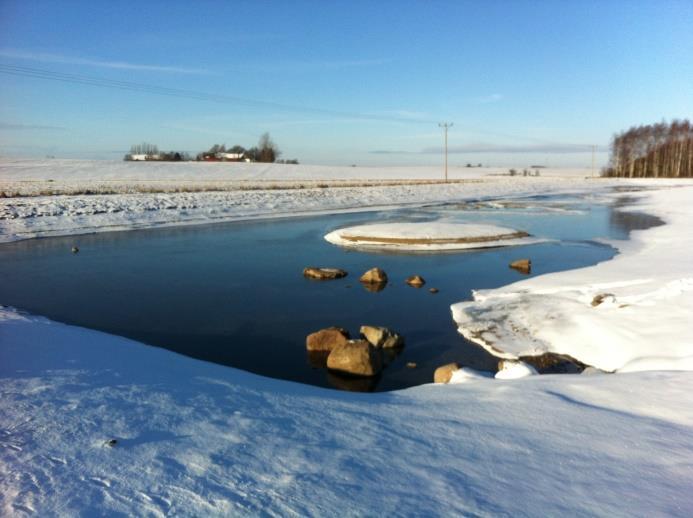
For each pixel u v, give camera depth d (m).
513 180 67.44
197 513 2.36
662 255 12.77
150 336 8.30
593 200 36.81
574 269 12.93
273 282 12.10
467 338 8.18
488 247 17.11
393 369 7.02
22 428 3.27
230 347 7.84
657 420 3.74
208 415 3.65
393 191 39.59
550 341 7.66
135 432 3.27
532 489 2.70
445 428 3.58
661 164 81.62
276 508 2.42
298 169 85.44
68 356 5.27
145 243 17.70
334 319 9.23
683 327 6.74
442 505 2.51
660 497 2.64
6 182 43.38
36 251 15.95
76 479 2.65
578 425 3.64
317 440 3.29
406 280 12.25
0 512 2.35
